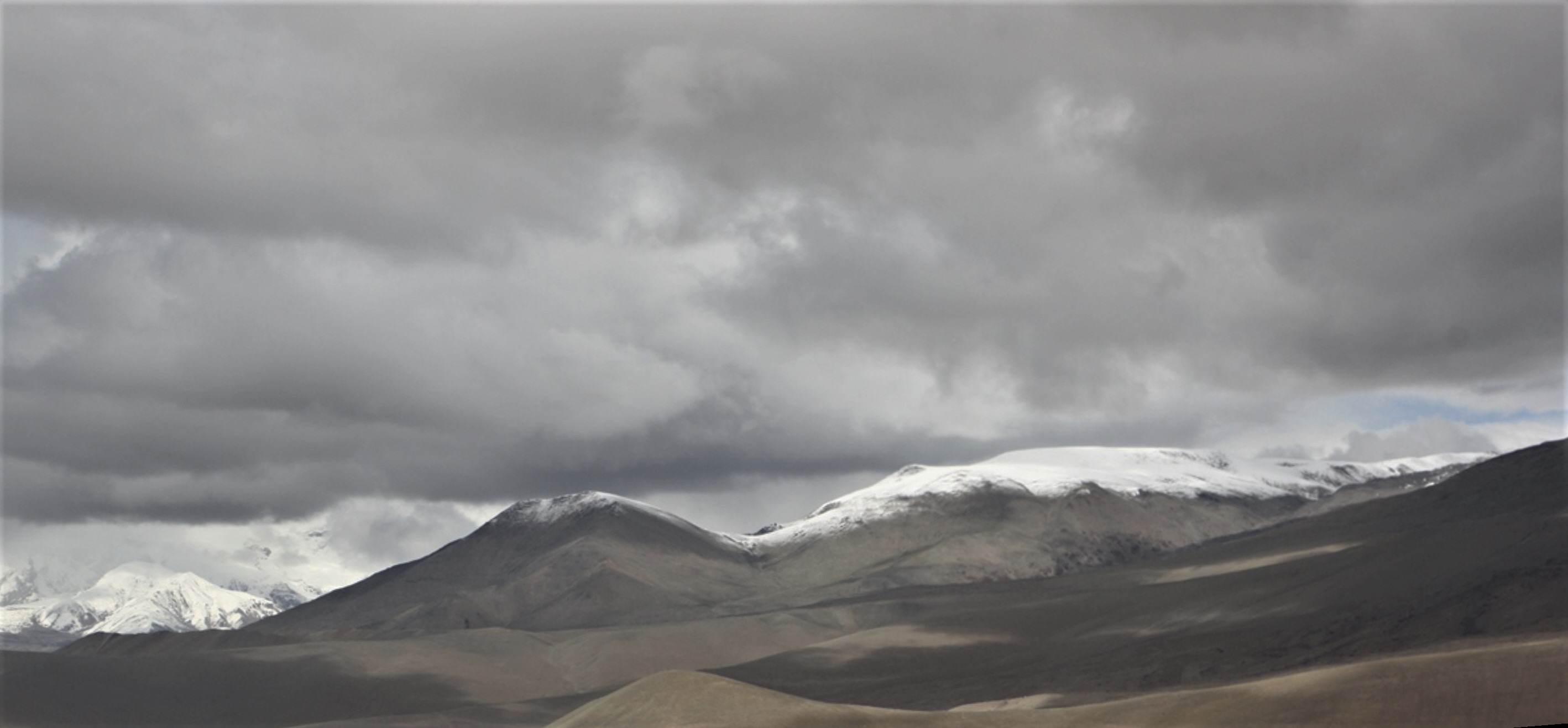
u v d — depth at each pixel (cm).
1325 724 13675
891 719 14150
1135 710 14575
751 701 14325
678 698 14462
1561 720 13025
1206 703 14475
